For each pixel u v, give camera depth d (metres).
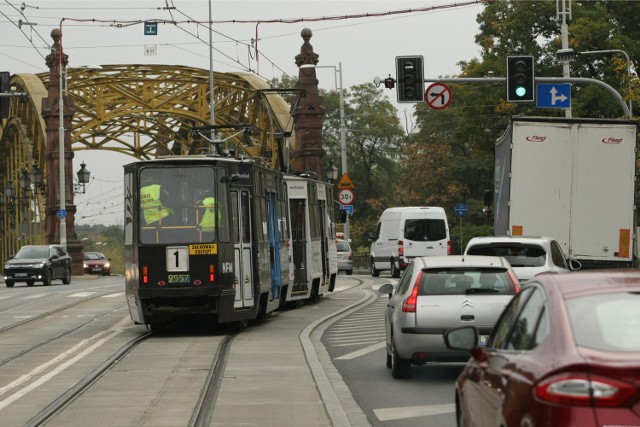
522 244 28.39
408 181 134.12
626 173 35.59
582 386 7.85
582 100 76.44
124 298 52.62
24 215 128.38
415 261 22.73
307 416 17.34
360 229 143.12
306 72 102.38
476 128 85.19
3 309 45.72
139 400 19.36
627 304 8.72
